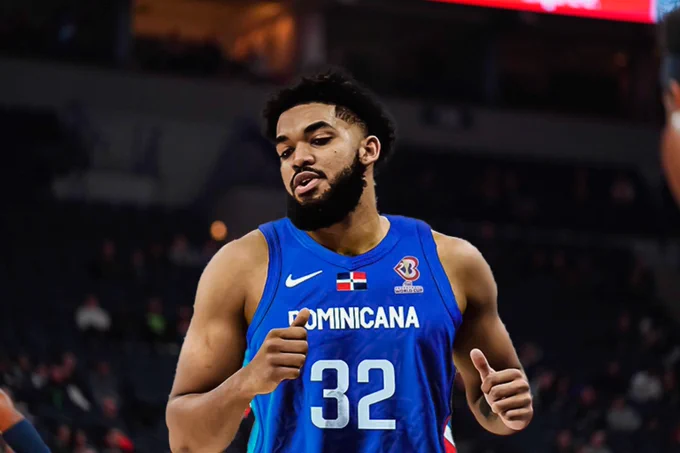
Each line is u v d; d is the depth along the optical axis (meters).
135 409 30.48
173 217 44.78
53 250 39.91
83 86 46.19
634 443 35.41
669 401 38.00
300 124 5.47
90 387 30.34
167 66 49.06
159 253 40.69
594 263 47.12
